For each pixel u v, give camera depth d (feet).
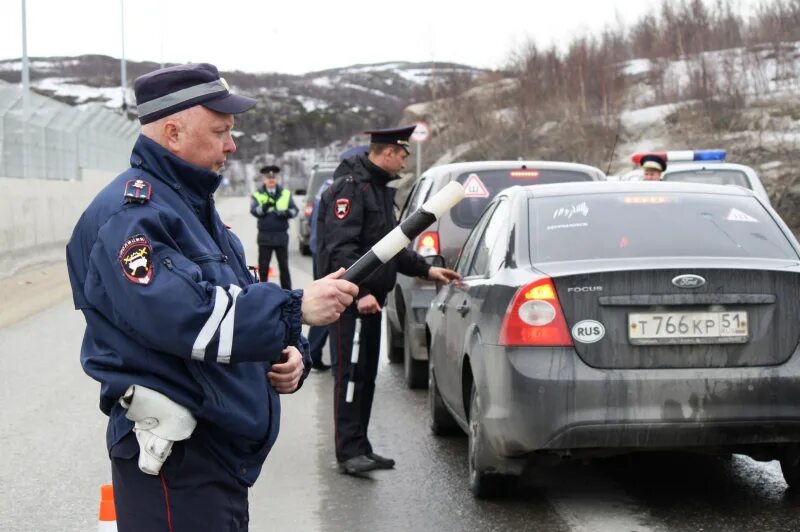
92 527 16.43
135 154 8.84
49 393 27.04
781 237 16.98
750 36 110.63
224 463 8.69
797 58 101.04
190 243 8.54
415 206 30.78
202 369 8.39
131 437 8.52
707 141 86.02
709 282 15.15
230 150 9.11
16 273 58.85
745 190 18.45
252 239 92.43
